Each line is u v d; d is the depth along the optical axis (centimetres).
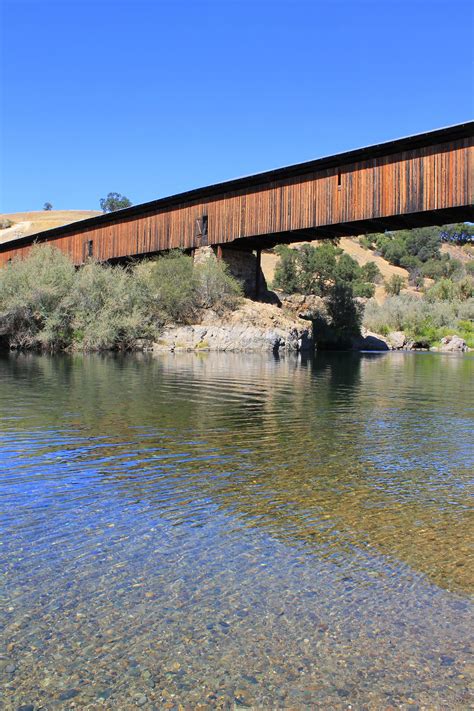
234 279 3606
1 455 712
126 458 714
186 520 504
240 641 325
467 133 2388
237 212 3406
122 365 2092
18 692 282
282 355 3219
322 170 2966
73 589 378
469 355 4066
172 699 280
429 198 2519
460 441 856
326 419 1038
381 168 2705
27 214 12031
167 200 3809
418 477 654
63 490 579
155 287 3378
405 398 1376
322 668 304
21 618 343
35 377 1608
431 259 10700
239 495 576
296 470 676
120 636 327
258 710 274
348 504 555
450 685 293
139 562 419
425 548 454
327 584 392
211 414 1054
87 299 3034
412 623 347
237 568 413
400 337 5184
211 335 3228
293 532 482
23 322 2991
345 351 4231
